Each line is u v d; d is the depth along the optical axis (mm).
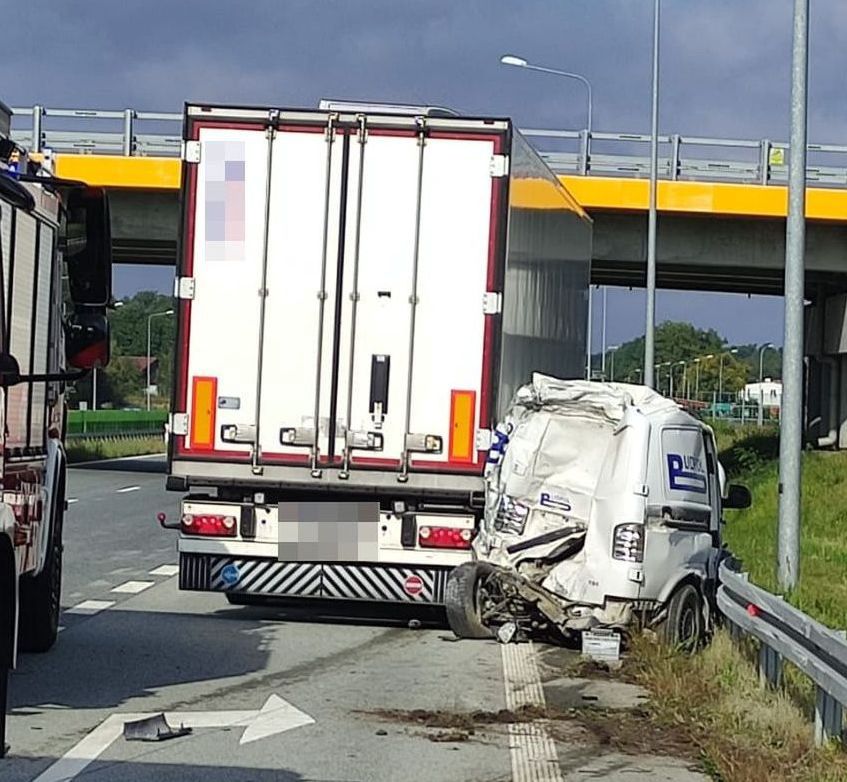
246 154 11867
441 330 11789
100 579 15414
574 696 9664
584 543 11234
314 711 8969
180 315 11867
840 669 7391
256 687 9688
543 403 11570
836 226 34125
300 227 11859
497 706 9305
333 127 11836
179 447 11867
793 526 13742
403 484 11750
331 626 12539
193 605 13625
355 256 11828
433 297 11789
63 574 15781
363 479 11781
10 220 7922
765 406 79125
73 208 7629
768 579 15109
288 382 11836
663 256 35250
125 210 33750
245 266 11859
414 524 11867
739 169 33594
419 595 11906
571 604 11195
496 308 11773
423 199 11812
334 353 11812
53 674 9938
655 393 11781
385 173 11828
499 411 11891
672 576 11094
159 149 33062
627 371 98125
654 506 11047
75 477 34656
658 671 10031
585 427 11523
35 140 32781
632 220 34781
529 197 13406
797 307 13898
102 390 94500
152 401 97062
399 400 11789
